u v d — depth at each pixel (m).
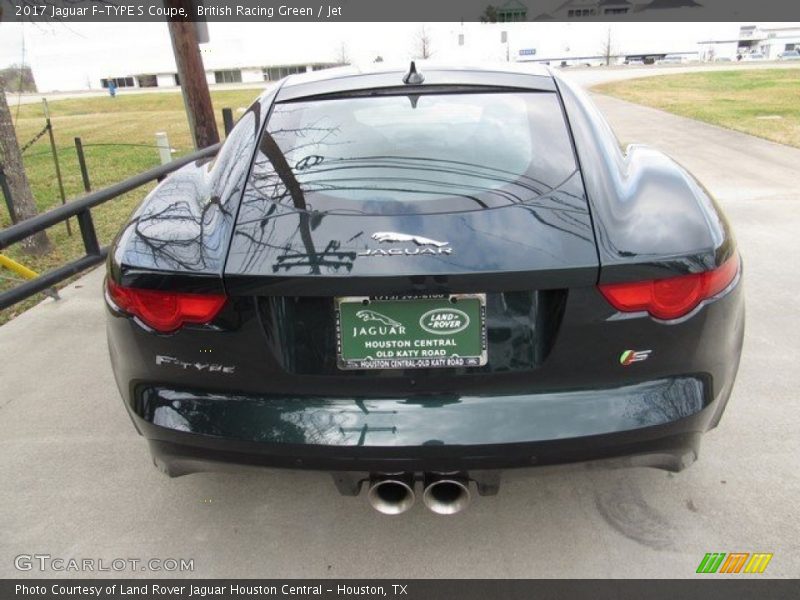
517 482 2.52
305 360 1.83
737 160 8.40
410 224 1.84
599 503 2.40
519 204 1.90
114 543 2.31
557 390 1.82
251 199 2.03
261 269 1.74
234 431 1.83
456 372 1.81
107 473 2.68
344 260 1.74
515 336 1.79
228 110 7.57
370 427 1.79
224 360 1.84
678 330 1.79
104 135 16.69
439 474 1.86
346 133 2.30
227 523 2.39
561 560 2.15
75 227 7.21
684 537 2.22
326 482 2.59
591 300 1.74
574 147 2.18
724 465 2.56
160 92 43.78
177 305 1.82
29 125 20.56
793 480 2.47
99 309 4.41
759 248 4.94
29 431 2.99
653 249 1.76
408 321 1.78
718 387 1.94
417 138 2.24
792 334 3.58
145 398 1.94
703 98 16.98
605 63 68.75
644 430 1.78
